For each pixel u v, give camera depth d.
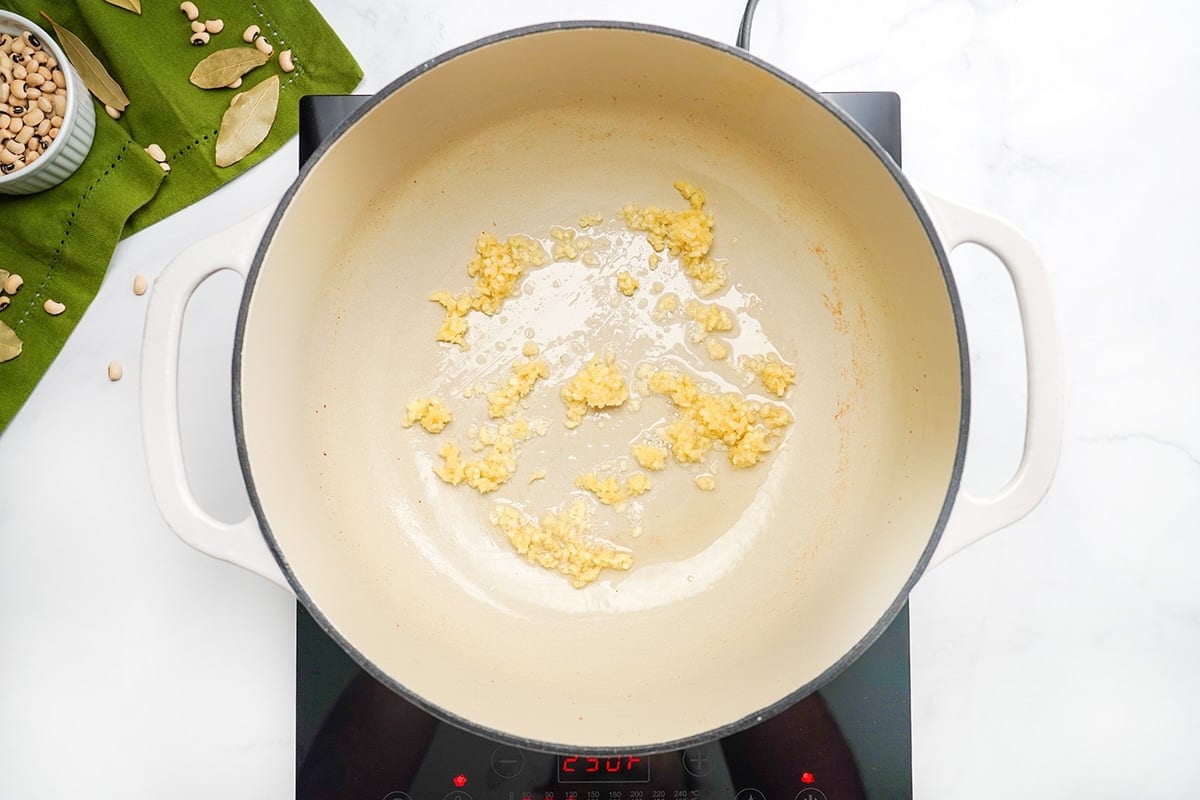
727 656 0.55
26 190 0.57
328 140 0.49
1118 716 0.58
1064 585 0.58
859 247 0.56
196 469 0.57
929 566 0.48
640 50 0.52
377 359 0.57
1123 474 0.59
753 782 0.54
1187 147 0.59
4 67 0.56
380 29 0.59
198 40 0.58
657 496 0.57
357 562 0.56
